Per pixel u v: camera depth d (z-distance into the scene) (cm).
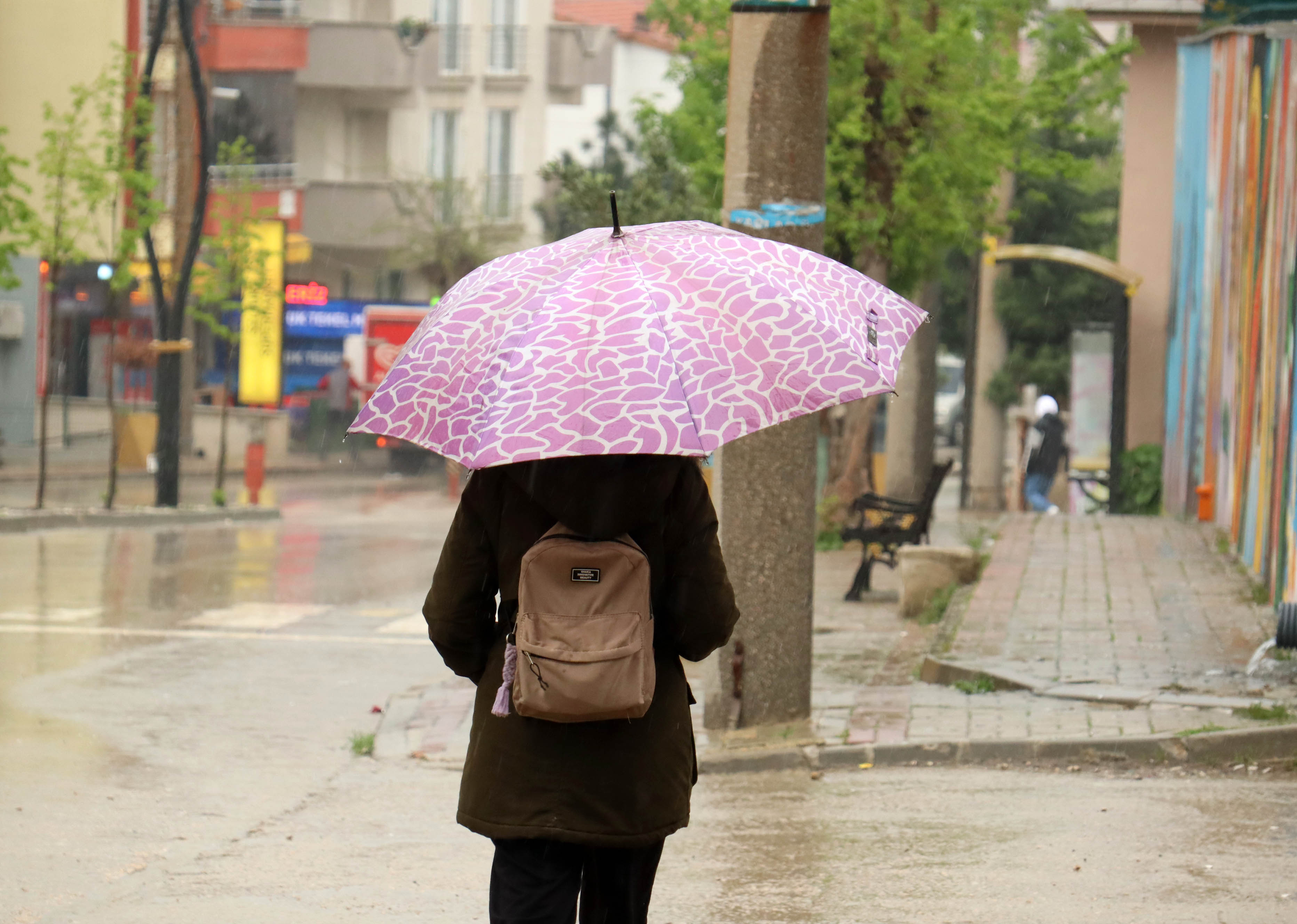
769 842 1136
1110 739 1374
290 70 7656
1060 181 6375
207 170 4469
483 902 1021
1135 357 4434
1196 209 3859
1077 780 1311
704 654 677
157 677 1991
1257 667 1658
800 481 1470
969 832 1146
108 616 2498
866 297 682
